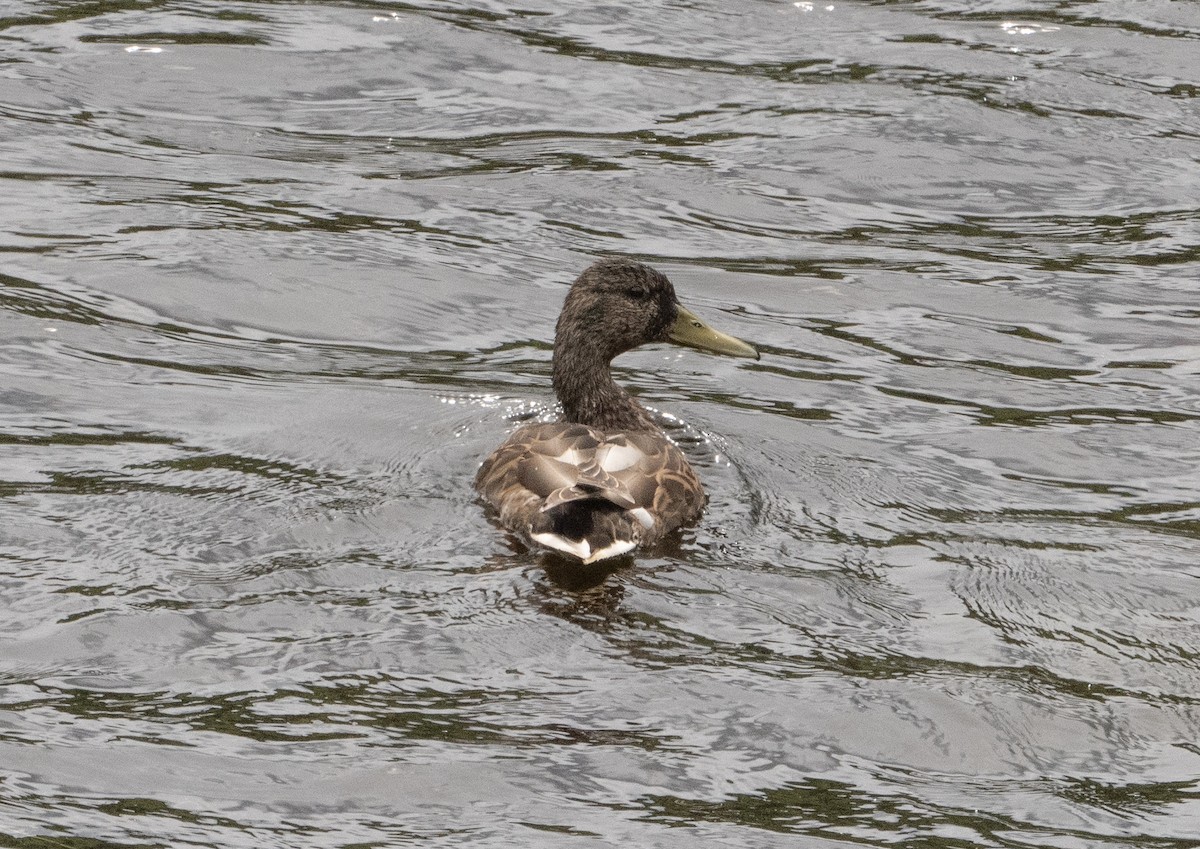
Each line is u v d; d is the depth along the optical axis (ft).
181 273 52.95
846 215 59.93
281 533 36.35
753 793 28.04
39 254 53.57
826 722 30.17
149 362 46.83
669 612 33.73
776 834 27.02
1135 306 53.93
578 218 58.80
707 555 36.42
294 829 26.61
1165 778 29.35
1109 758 29.84
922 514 39.60
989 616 34.55
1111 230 59.21
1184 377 49.06
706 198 60.64
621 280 44.19
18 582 33.60
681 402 46.55
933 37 75.61
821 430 44.75
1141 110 68.33
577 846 26.45
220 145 63.00
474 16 75.87
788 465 42.22
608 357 44.52
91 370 45.91
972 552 37.58
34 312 49.44
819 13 78.48
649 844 26.58
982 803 28.25
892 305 53.62
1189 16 78.89
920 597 35.27
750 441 43.73
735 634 33.06
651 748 29.04
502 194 60.18
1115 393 47.93
